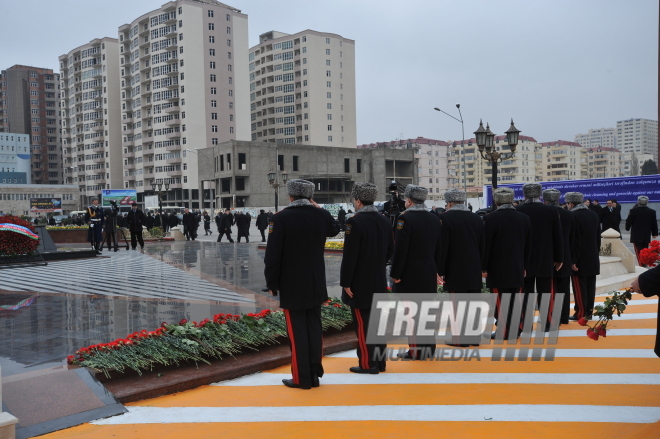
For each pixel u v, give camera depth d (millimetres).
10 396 3855
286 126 103125
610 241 11102
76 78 103750
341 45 102812
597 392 4113
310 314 4465
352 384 4480
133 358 4480
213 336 5031
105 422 3643
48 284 11023
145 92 86938
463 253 5691
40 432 3439
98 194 100688
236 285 10680
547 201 6840
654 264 3896
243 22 85938
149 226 30328
